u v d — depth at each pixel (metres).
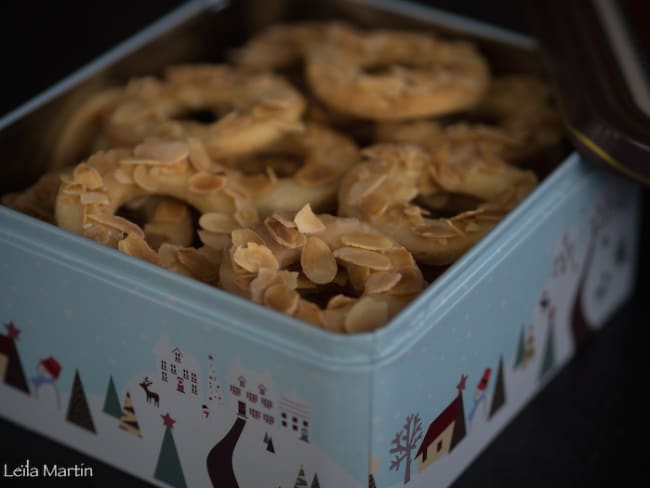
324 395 0.56
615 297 0.71
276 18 0.75
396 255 0.59
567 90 0.66
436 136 0.67
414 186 0.64
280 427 0.57
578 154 0.64
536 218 0.61
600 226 0.67
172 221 0.63
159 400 0.60
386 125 0.68
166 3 0.86
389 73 0.69
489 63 0.72
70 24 0.84
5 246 0.60
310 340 0.55
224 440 0.59
